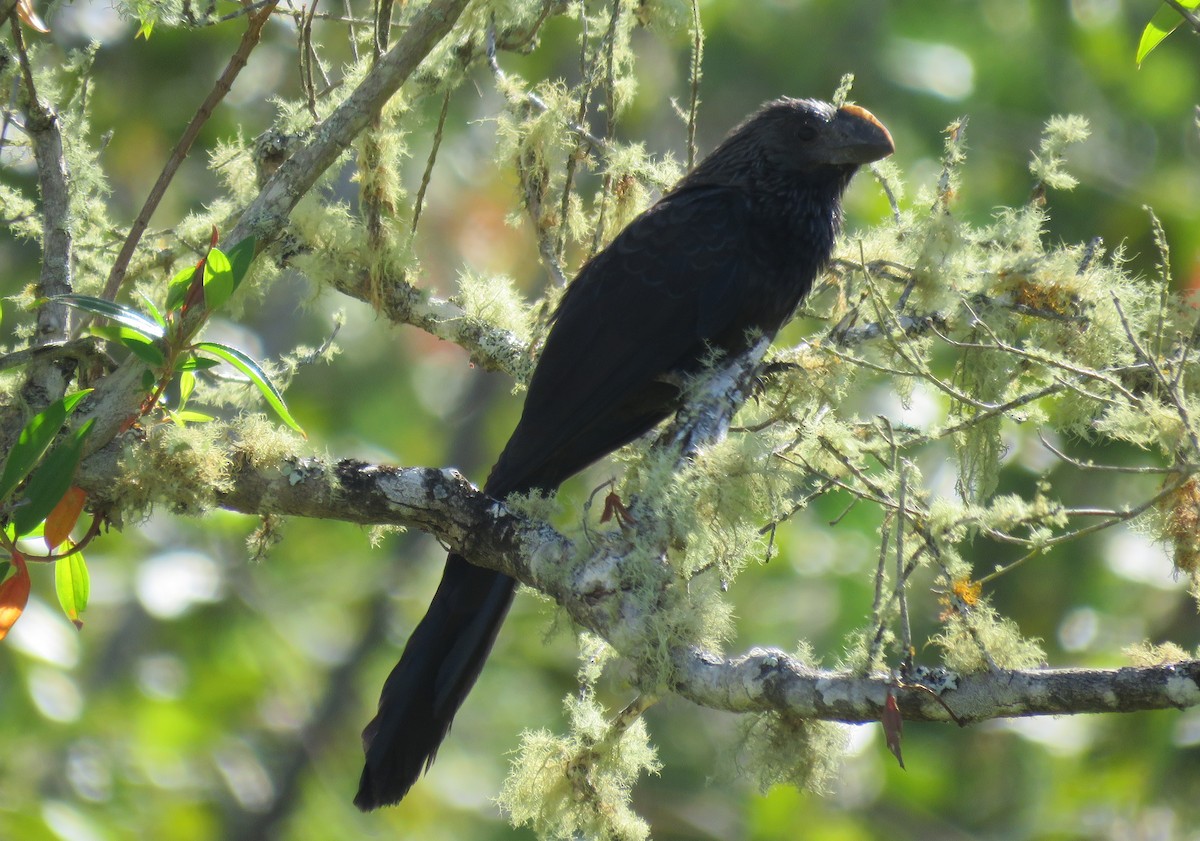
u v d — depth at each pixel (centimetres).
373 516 629
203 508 602
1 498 550
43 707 1134
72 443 555
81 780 1230
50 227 652
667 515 573
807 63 1454
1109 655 1173
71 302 563
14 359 618
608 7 787
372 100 608
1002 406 604
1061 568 1215
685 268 835
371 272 744
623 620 560
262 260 741
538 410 806
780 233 866
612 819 614
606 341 821
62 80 822
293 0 779
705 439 667
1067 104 1462
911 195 1373
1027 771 1289
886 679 502
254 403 732
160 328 570
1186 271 1334
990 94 1452
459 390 1756
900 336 627
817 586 1371
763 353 705
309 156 609
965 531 559
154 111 1370
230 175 788
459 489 628
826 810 1326
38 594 1223
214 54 1362
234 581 1444
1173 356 670
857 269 761
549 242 812
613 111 789
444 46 720
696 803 1386
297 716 1573
